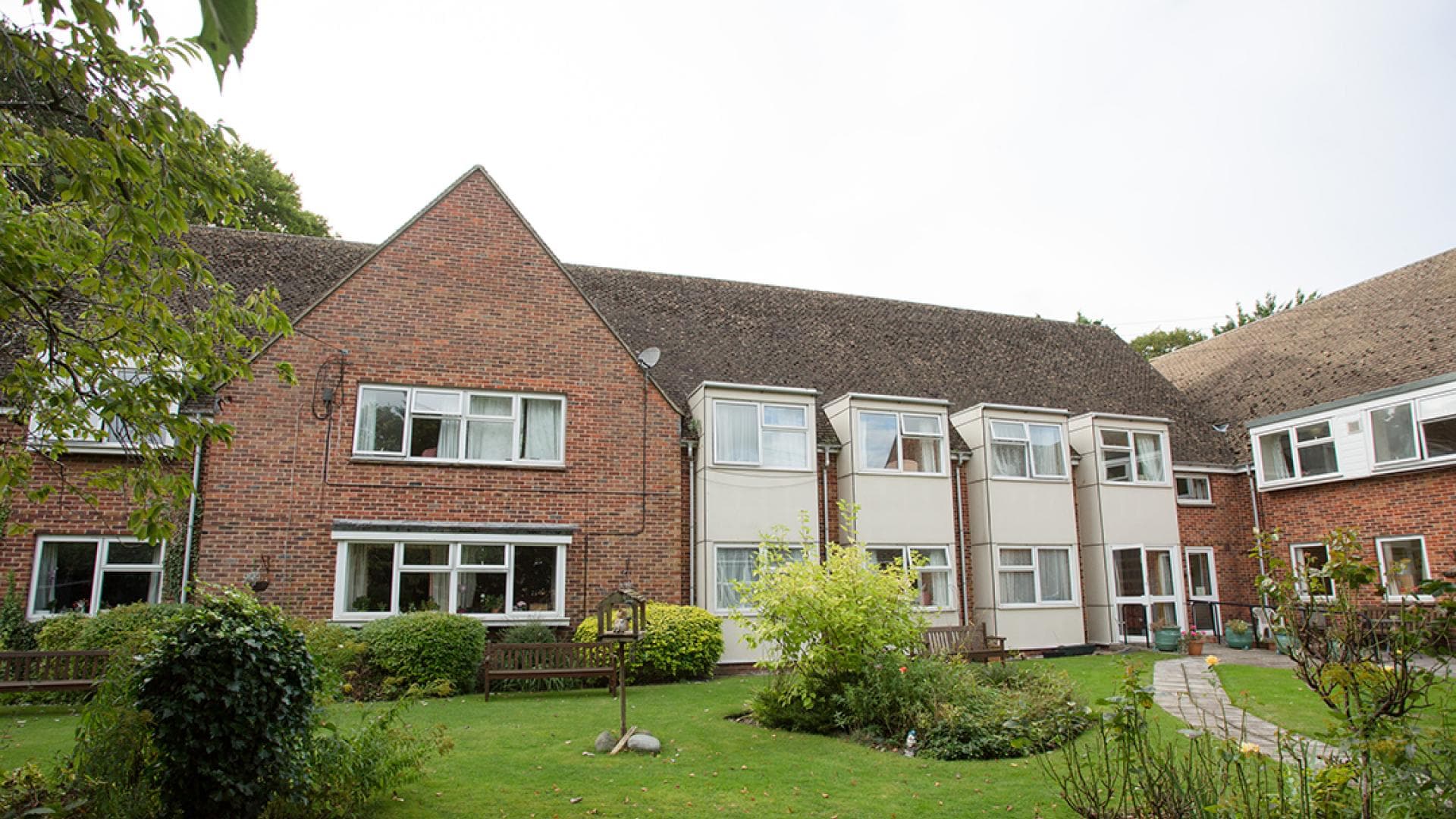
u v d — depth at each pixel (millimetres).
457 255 17781
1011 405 22203
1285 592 5910
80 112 5516
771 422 19750
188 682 6324
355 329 16906
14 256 5562
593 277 23906
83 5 4672
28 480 6859
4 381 6406
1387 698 5207
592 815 7664
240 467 15734
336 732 7406
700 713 12586
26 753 9422
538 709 12859
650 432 18375
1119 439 23109
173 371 7105
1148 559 22781
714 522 18766
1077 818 7461
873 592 11711
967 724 10180
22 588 14867
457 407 17266
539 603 17047
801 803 8094
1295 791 6066
